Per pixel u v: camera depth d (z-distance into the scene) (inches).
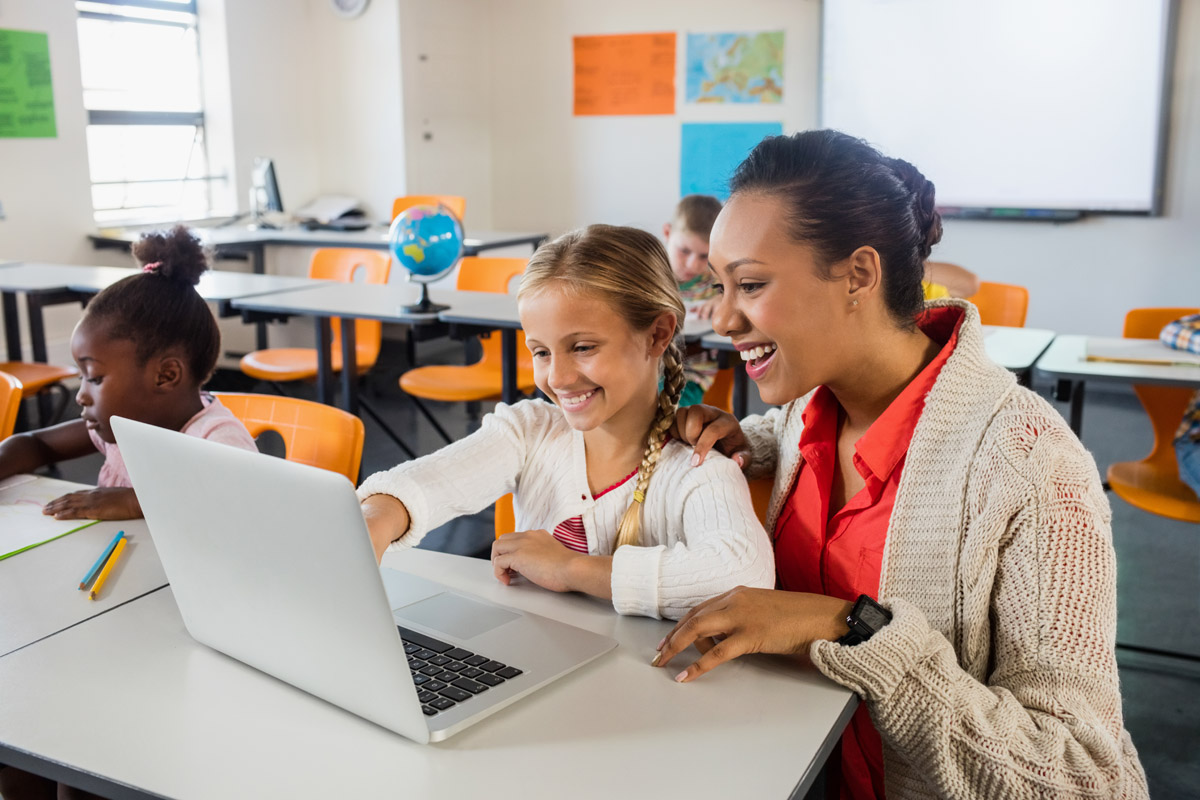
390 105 250.4
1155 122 202.2
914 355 41.4
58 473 151.3
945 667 34.2
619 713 34.4
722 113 245.3
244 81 245.8
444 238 133.0
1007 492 36.4
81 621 42.2
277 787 30.2
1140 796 33.4
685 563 41.5
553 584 44.4
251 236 222.8
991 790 32.5
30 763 32.2
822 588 44.8
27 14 200.2
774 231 37.1
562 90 263.3
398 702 32.3
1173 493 96.3
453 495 46.5
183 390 61.4
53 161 208.7
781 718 34.1
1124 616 109.3
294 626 34.4
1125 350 110.2
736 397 143.3
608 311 43.5
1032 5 207.9
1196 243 204.4
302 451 68.4
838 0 225.3
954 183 222.2
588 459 49.3
